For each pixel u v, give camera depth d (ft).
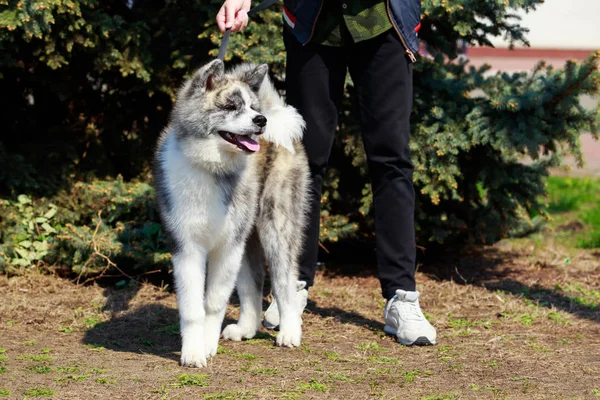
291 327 11.97
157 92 17.67
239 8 11.78
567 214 24.27
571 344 12.20
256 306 12.47
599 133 15.43
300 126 12.07
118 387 9.55
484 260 18.88
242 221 11.10
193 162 10.51
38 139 17.40
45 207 16.37
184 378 9.92
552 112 15.61
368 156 12.48
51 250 16.03
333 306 14.67
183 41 16.62
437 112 15.80
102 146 17.78
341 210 17.29
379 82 12.07
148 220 16.61
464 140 15.72
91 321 13.26
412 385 9.91
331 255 19.04
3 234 15.87
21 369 10.28
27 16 13.99
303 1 12.00
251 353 11.46
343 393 9.50
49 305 14.17
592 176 30.71
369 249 19.40
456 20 15.79
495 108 15.80
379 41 11.98
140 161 17.87
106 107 17.95
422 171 15.93
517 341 12.32
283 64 15.70
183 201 10.57
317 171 12.81
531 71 16.98
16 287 15.24
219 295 11.17
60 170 16.83
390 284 12.44
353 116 16.52
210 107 10.53
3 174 16.08
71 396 9.18
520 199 17.47
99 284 15.99
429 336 11.98
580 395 9.54
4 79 17.16
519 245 20.24
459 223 17.28
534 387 9.86
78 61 16.72
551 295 15.81
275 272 12.04
